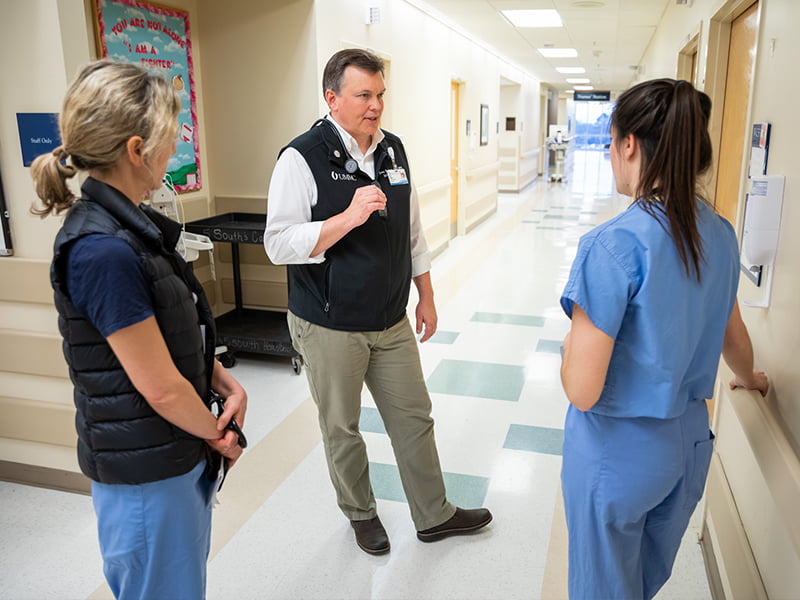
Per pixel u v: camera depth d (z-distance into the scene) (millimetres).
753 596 1615
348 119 1910
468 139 8867
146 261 1184
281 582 2145
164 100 1186
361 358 2057
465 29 8211
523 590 2096
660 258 1211
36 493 2715
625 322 1268
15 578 2189
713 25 3332
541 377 3904
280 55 4211
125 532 1297
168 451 1276
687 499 1410
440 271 6754
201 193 4488
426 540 2338
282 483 2754
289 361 4277
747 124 2127
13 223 2535
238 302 4434
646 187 1237
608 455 1326
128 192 1219
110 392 1222
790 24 1624
